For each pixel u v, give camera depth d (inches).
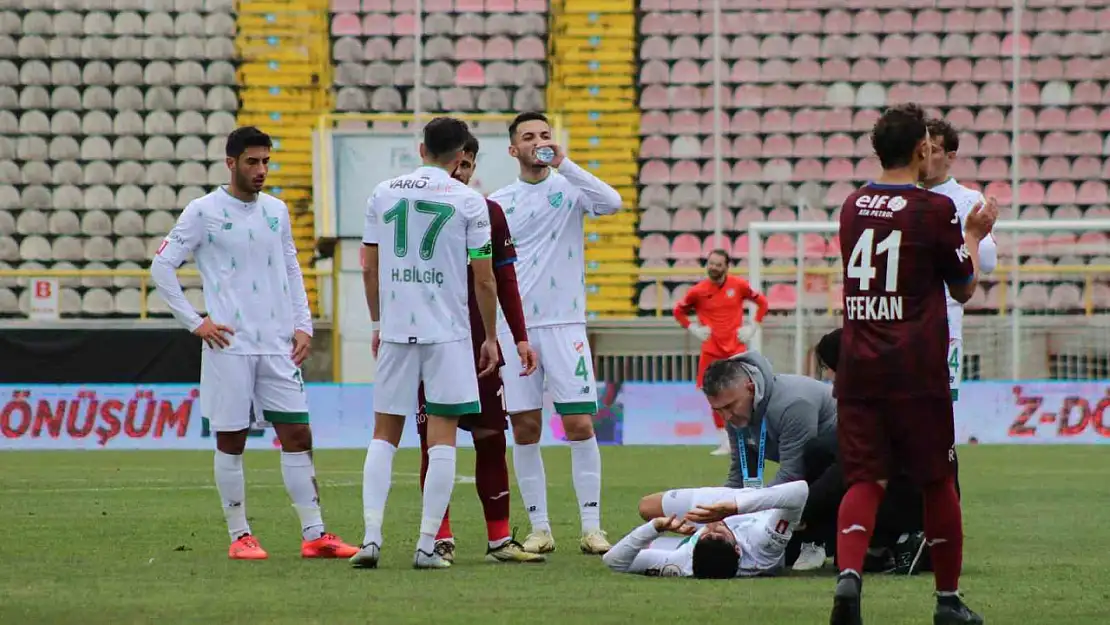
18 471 1688.0
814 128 2982.3
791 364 2458.2
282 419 912.3
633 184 2920.8
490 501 895.1
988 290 2657.5
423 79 3014.3
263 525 1111.0
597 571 834.8
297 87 2974.9
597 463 992.9
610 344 2506.2
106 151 2883.9
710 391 824.9
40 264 2792.8
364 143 2588.6
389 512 1211.9
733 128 2972.4
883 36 3048.7
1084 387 2204.7
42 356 2236.7
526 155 1020.5
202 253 913.5
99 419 2156.7
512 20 3075.8
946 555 628.7
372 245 855.7
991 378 2409.0
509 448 2167.8
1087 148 2955.2
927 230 614.2
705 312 2138.3
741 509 799.7
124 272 2448.3
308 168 2871.6
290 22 3014.3
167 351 2256.4
